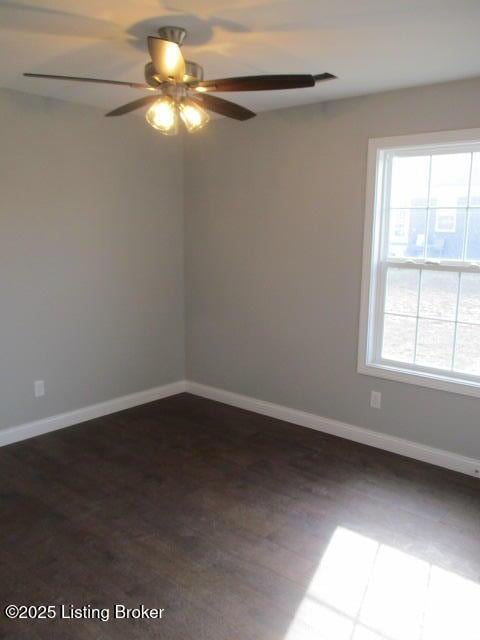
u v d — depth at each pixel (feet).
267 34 7.67
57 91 11.30
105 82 7.47
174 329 15.61
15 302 11.87
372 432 12.12
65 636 6.52
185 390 16.11
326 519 9.14
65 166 12.34
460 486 10.28
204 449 11.99
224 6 6.70
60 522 8.96
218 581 7.54
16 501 9.62
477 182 10.23
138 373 14.82
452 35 7.64
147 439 12.53
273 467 11.10
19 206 11.64
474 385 10.42
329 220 12.10
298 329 13.11
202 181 14.55
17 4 6.68
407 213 11.23
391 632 6.63
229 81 7.09
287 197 12.76
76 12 6.93
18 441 12.28
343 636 6.55
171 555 8.11
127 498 9.80
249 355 14.32
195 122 7.85
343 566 7.88
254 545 8.39
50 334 12.63
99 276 13.43
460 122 10.00
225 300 14.61
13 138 11.35
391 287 11.66
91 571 7.72
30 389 12.42
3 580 7.50
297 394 13.42
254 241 13.62
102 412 14.02
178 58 6.64
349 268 11.93
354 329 12.07
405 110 10.62
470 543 8.46
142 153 13.91
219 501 9.72
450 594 7.30
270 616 6.87
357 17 7.02
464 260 10.58
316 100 11.64
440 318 11.01
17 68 9.51
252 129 13.16
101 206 13.20
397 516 9.24
